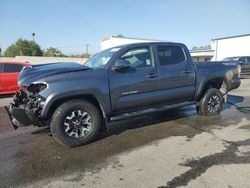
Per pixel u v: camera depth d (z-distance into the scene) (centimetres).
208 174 368
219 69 678
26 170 396
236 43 3459
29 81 465
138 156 436
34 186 351
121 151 459
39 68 509
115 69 512
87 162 419
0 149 485
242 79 1919
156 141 503
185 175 367
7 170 397
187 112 720
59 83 459
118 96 515
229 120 642
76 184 354
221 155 431
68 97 477
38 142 517
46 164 415
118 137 530
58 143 506
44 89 452
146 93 549
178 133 548
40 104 454
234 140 500
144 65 550
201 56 4344
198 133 545
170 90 585
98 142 505
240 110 752
